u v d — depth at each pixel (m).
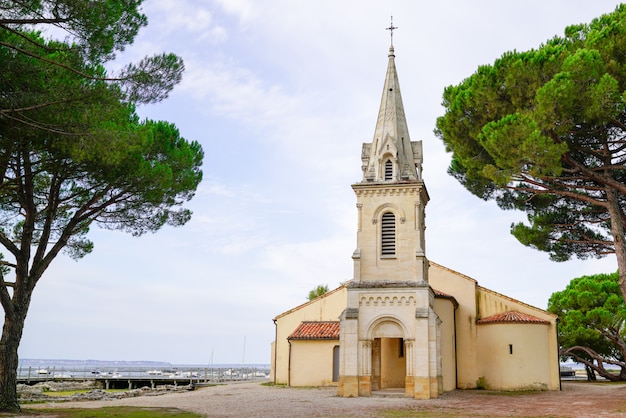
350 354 37.75
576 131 28.17
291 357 49.56
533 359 45.56
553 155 26.05
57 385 51.41
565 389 47.00
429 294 38.62
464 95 30.17
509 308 49.28
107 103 21.64
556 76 25.42
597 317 57.06
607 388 48.34
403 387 44.75
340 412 27.39
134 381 59.72
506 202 35.91
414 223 39.72
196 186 31.48
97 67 23.73
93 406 29.95
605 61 26.50
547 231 35.16
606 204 29.58
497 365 46.19
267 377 74.44
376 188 40.50
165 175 27.03
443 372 44.69
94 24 19.72
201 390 45.06
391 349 45.56
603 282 61.16
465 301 49.22
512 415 26.41
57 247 27.83
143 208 30.06
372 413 27.09
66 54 21.42
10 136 21.66
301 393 40.47
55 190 27.81
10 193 27.11
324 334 49.31
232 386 50.44
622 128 27.67
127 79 21.80
